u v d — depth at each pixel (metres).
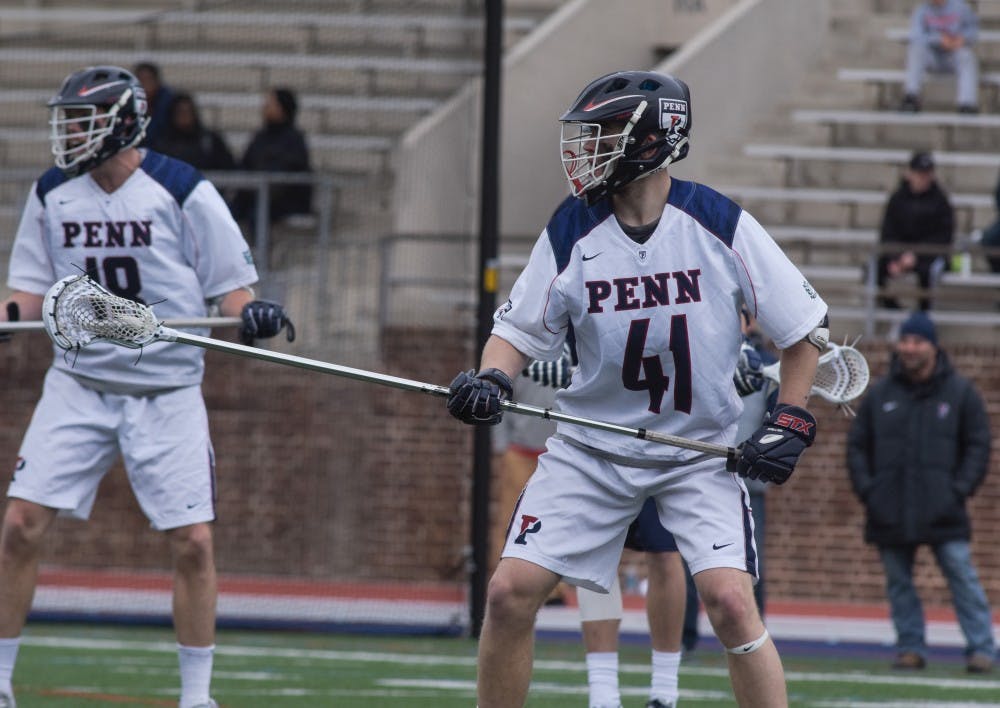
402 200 39.12
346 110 46.88
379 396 37.06
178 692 21.78
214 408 37.53
